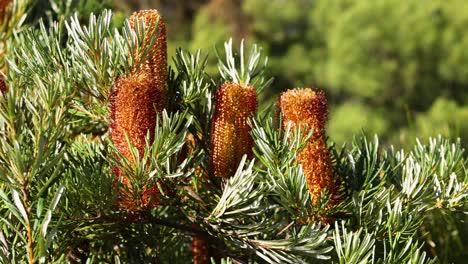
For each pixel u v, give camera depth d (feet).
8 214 5.55
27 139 5.48
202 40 48.14
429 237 7.39
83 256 6.13
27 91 5.75
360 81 46.03
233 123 5.74
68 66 5.91
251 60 6.26
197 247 6.34
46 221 5.10
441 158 6.21
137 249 6.29
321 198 5.68
